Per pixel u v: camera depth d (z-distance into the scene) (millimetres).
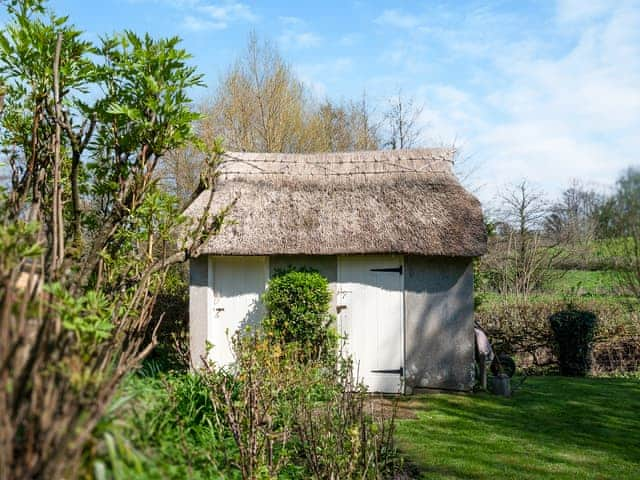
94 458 2494
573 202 16047
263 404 4777
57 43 4023
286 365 5594
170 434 3867
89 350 2984
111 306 3807
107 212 4828
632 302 12969
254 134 22766
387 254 9867
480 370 10227
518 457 6500
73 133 4238
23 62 4211
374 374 9984
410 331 9969
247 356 5109
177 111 4359
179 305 12961
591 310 13367
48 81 4266
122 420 2934
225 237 9789
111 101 4426
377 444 5508
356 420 5242
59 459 2242
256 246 9719
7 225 3221
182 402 5176
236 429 4430
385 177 10859
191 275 10211
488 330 13508
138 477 2758
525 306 14398
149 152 4566
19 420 2375
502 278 17875
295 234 9891
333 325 10016
